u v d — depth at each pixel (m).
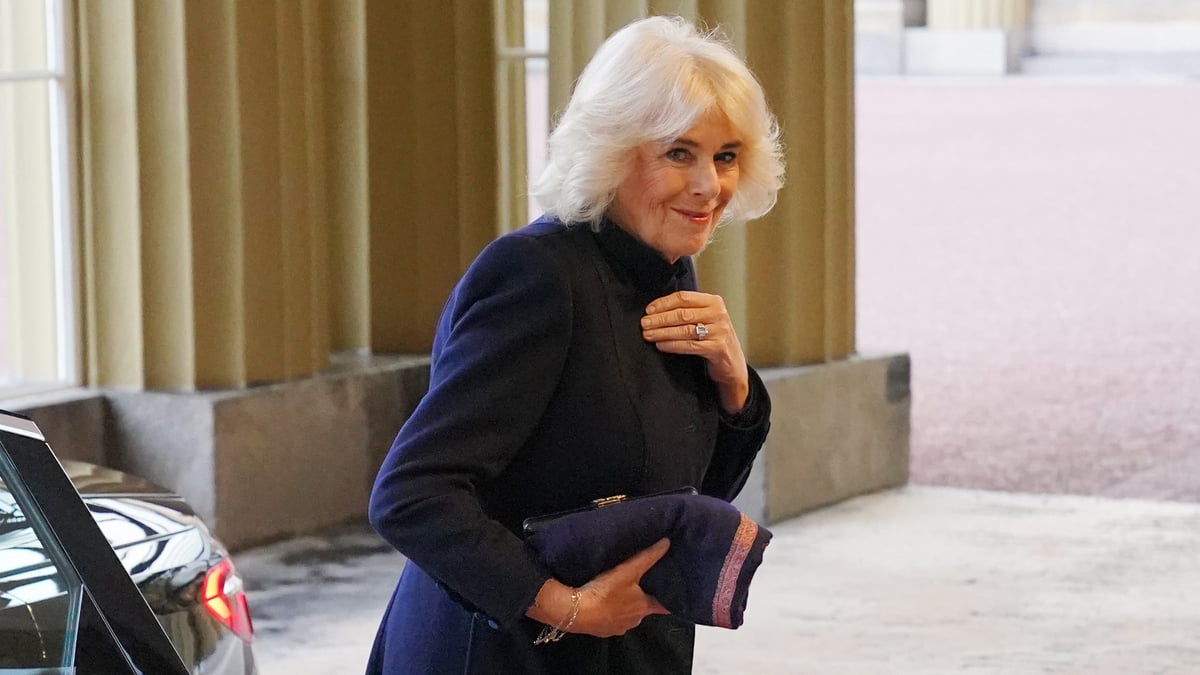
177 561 5.52
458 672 4.75
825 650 10.08
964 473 15.26
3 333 19.28
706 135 4.57
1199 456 15.87
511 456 4.50
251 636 5.78
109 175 11.91
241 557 11.88
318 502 12.52
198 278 11.88
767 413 5.12
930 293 26.52
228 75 11.81
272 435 12.08
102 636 4.20
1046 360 20.97
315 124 12.72
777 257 13.30
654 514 4.56
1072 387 19.25
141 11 11.66
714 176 4.58
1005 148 47.47
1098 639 10.27
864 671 9.68
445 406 4.43
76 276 11.99
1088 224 34.16
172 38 11.66
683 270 5.00
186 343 11.91
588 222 4.68
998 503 13.73
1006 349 21.73
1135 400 18.52
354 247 13.86
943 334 22.92
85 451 11.77
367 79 13.71
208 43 11.74
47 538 4.34
